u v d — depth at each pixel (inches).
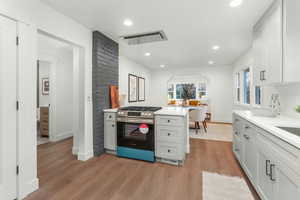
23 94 62.9
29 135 65.4
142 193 66.4
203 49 147.3
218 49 147.1
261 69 84.0
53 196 64.1
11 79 59.1
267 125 56.6
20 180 61.8
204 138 149.6
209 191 67.2
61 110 147.9
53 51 140.6
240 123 87.7
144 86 245.9
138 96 224.5
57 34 79.1
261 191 58.8
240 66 176.6
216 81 234.8
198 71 244.4
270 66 73.4
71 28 87.7
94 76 104.1
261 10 77.8
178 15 83.8
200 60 198.1
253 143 67.2
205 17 85.6
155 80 273.3
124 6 75.5
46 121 153.4
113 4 73.8
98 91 105.2
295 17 61.4
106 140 110.7
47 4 73.6
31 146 66.2
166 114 92.4
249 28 99.3
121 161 98.0
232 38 117.3
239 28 99.4
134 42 127.3
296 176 37.9
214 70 235.5
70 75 158.2
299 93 70.8
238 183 73.1
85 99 98.4
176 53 163.2
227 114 229.0
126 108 111.8
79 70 99.3
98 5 74.8
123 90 183.8
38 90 207.5
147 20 89.7
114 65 123.6
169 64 227.5
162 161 96.7
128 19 88.7
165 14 83.0
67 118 154.9
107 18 87.6
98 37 104.7
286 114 80.5
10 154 59.0
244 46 137.6
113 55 122.3
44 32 74.0
